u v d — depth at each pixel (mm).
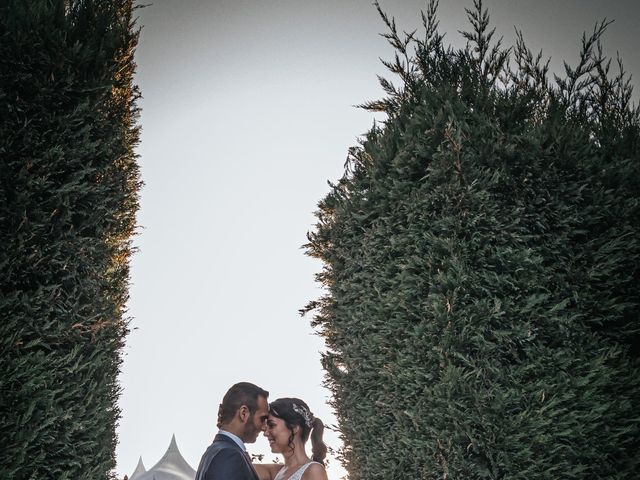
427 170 5652
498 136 5590
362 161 6887
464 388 4957
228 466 4773
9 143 4535
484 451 4824
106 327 5148
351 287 6727
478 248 5344
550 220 5555
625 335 5598
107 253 5129
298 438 5852
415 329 5281
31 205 4527
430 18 7109
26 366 4309
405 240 5645
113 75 5340
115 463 5719
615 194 5762
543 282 5309
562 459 4906
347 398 6969
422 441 5078
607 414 5133
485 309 5102
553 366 5094
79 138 4945
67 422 4551
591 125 6574
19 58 4707
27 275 4504
